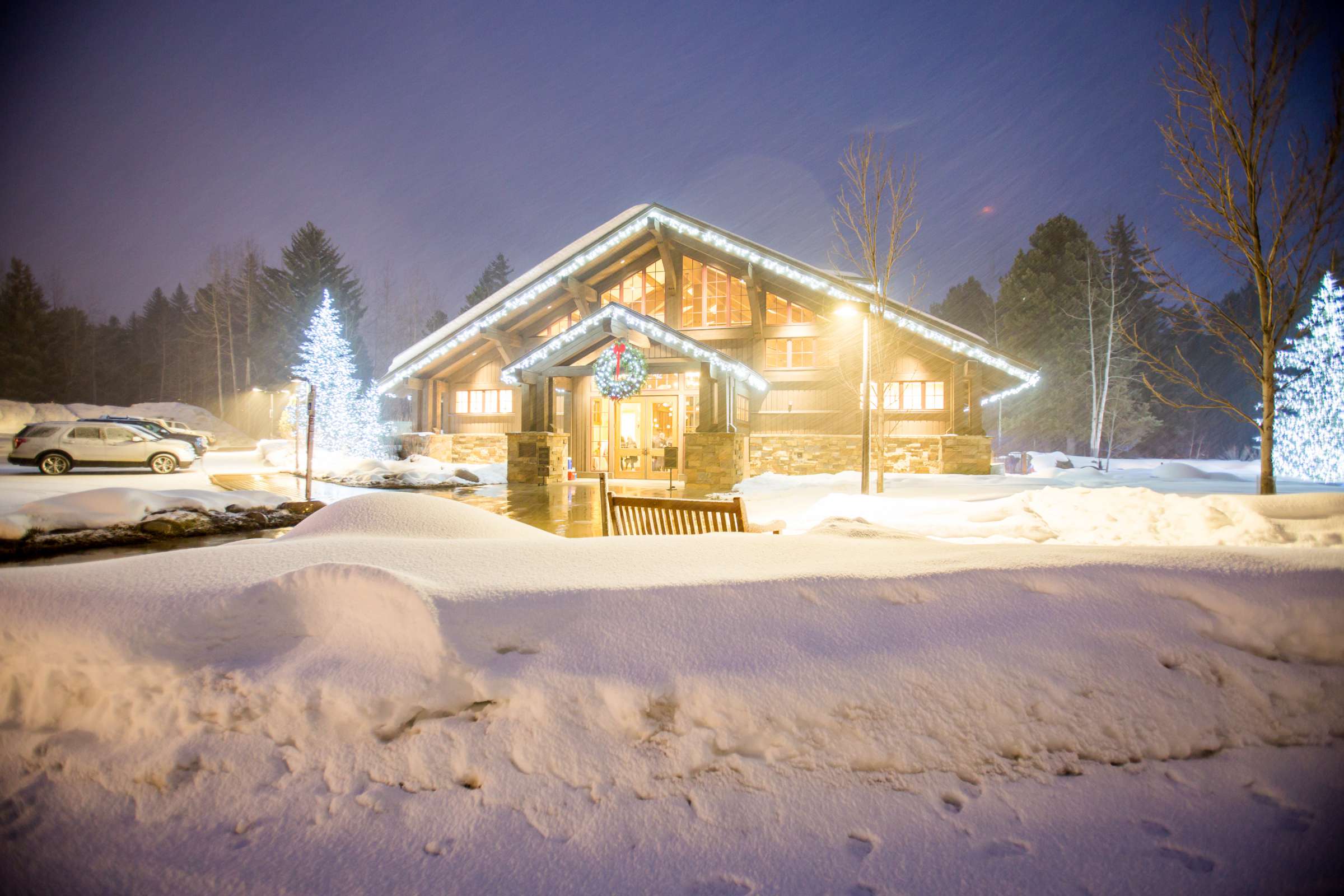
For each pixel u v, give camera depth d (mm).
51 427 18047
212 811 1974
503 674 2115
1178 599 2258
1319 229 7016
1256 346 7406
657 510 4754
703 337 20469
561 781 1966
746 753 1999
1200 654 2131
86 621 2273
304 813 1954
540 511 11281
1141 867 1709
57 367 52094
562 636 2230
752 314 19953
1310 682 2062
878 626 2246
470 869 1785
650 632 2232
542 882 1745
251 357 54844
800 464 19641
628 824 1874
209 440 34062
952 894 1671
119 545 7309
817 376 19781
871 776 1950
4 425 37844
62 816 1982
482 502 12797
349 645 2248
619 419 20422
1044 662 2111
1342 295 14211
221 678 2205
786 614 2295
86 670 2211
